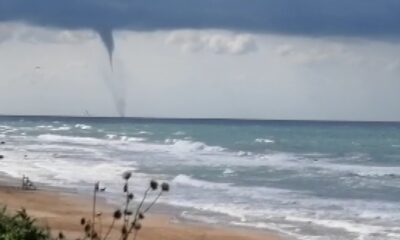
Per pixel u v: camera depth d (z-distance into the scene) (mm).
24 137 167875
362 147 159125
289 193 64812
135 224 10164
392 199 61406
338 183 76562
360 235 42156
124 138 179375
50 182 66938
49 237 11891
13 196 52188
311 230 43844
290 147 155125
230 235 41406
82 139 167750
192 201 55969
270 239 40562
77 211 46062
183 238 39969
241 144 163625
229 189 66188
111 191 60000
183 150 133875
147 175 77500
